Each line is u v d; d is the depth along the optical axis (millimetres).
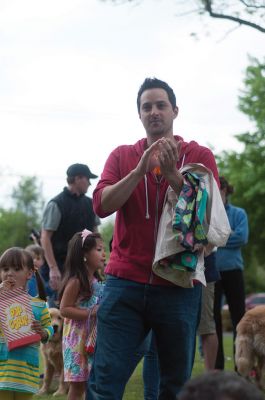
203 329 7652
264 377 7957
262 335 7938
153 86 4777
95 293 6562
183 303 4566
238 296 9023
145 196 4574
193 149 4750
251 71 35531
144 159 4363
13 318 5711
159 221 4547
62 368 8172
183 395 1719
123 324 4562
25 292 5824
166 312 4543
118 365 4535
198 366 10141
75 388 6582
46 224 8984
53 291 9203
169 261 4445
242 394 1671
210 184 4551
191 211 4395
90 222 9219
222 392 1672
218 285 8992
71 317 6430
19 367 5699
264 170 34969
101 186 4699
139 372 9969
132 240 4590
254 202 35594
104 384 4531
